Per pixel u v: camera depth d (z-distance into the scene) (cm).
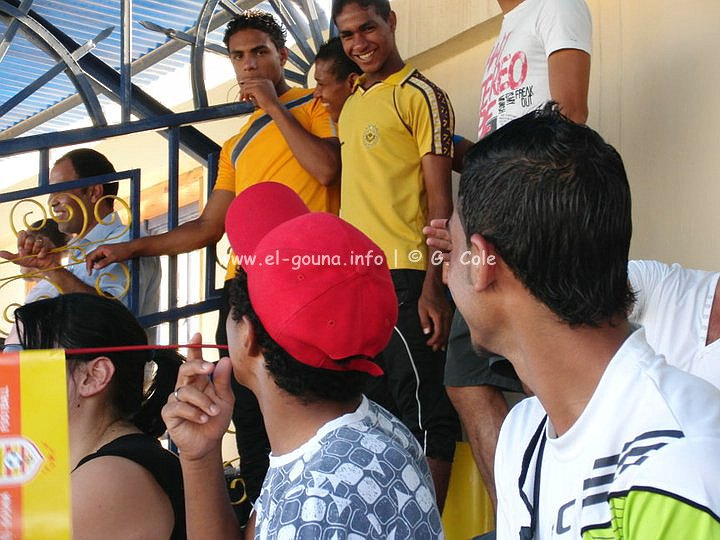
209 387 176
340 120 338
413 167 319
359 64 332
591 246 116
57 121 688
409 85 321
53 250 341
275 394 167
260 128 362
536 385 124
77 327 217
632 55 334
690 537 102
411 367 300
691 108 313
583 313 117
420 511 156
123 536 195
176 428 174
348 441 158
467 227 125
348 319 160
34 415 173
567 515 119
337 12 332
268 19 376
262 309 163
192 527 177
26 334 219
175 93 659
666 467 105
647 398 113
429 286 298
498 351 130
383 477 154
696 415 109
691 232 309
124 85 373
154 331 384
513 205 119
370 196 317
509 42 299
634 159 329
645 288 209
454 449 303
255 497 332
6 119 667
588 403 119
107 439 216
